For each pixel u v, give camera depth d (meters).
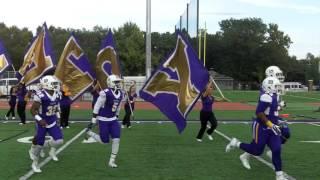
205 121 15.12
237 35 117.69
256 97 52.25
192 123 21.42
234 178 9.39
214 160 11.49
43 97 9.96
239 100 45.72
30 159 11.32
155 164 10.88
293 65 122.12
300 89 95.25
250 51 116.25
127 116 19.05
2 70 21.19
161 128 19.06
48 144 10.77
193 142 14.82
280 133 9.21
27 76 19.52
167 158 11.73
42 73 19.33
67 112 18.88
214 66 120.94
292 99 48.50
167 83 13.17
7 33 94.50
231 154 12.41
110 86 10.43
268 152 10.45
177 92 13.19
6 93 46.56
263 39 118.75
